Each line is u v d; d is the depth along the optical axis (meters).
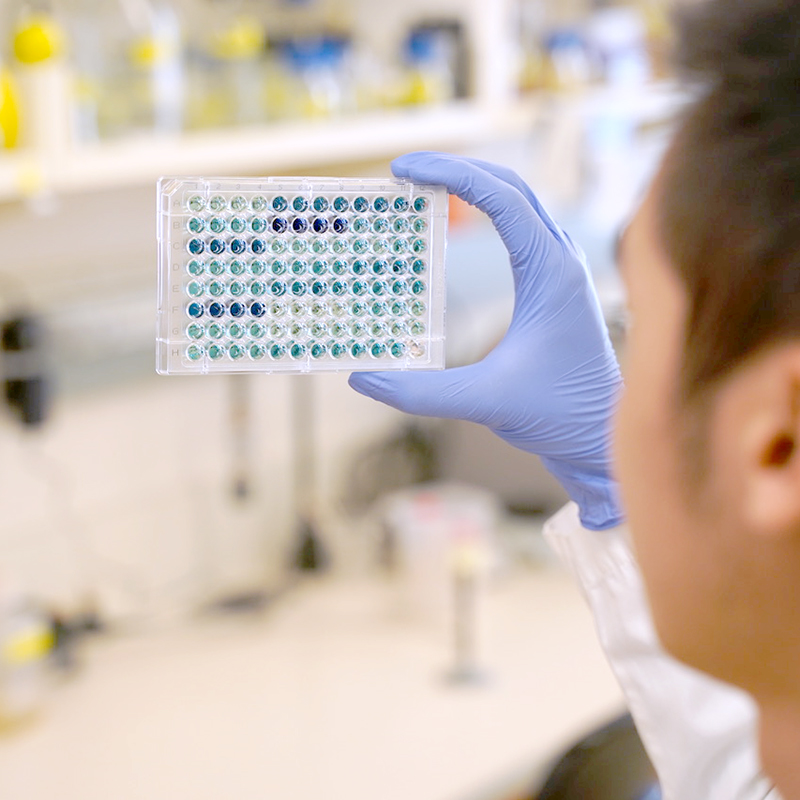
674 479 0.62
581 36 2.13
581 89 2.09
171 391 1.83
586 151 2.20
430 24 1.79
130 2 1.36
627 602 0.91
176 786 1.27
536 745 1.36
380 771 1.30
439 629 1.70
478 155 2.21
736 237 0.58
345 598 1.83
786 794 0.66
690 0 0.60
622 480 0.64
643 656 0.91
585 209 2.23
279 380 2.00
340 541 2.02
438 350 0.84
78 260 1.67
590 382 0.87
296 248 0.82
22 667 1.42
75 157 1.25
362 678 1.54
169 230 0.81
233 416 1.93
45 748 1.35
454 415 0.86
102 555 1.76
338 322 0.83
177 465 1.86
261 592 1.85
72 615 1.70
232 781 1.28
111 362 1.72
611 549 0.91
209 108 1.46
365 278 0.83
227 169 1.66
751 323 0.58
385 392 0.84
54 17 1.34
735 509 0.60
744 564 0.61
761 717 0.65
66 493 1.70
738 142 0.59
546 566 1.91
